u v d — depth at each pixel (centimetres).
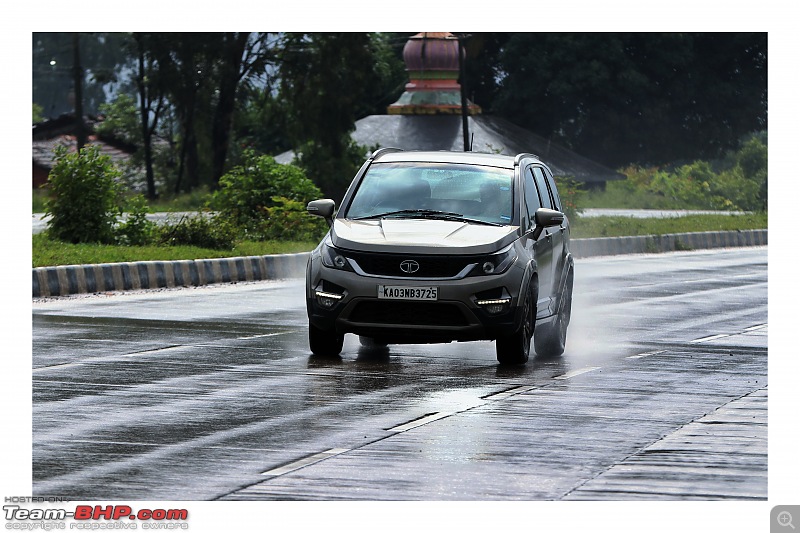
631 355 3159
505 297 2847
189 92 13475
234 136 16150
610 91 17488
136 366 2806
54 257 4903
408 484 1731
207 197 12675
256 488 1706
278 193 7488
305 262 5803
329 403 2361
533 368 2892
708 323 3938
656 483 1744
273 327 3606
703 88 18188
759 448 1969
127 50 15050
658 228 9500
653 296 4900
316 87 13125
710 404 2389
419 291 2820
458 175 3108
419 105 14625
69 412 2247
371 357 3022
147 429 2097
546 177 3434
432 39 14738
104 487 1711
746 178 19600
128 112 18725
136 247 5681
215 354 3022
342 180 13050
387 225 2958
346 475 1780
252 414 2241
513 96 17738
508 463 1858
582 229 9025
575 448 1966
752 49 18400
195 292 4738
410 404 2356
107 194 6059
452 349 3216
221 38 13375
